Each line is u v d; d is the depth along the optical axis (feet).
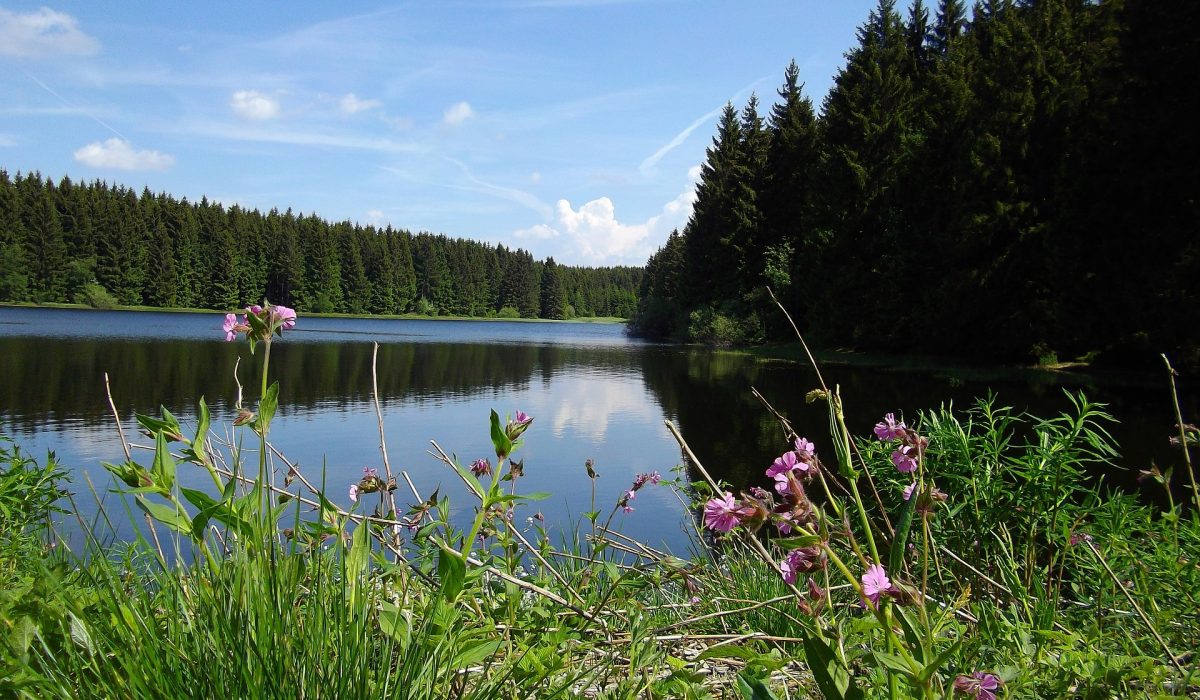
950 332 94.99
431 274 363.15
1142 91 73.87
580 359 111.55
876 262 111.45
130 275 258.98
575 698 5.33
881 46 137.90
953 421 11.09
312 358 97.60
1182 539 9.89
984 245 89.45
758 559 11.09
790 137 148.15
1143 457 30.48
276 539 4.61
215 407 47.91
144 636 4.01
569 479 29.78
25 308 230.07
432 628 4.98
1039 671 5.67
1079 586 9.29
